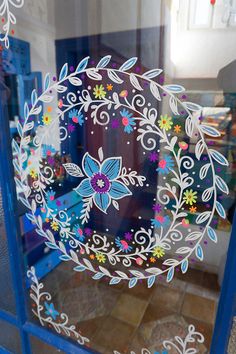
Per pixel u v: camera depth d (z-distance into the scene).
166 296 1.00
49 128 1.01
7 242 1.17
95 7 1.18
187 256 0.90
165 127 0.82
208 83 0.77
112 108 0.89
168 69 0.81
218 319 0.86
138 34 0.95
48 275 1.21
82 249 1.11
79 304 1.21
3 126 1.04
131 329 1.12
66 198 1.06
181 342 1.02
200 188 0.82
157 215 0.91
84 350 1.16
